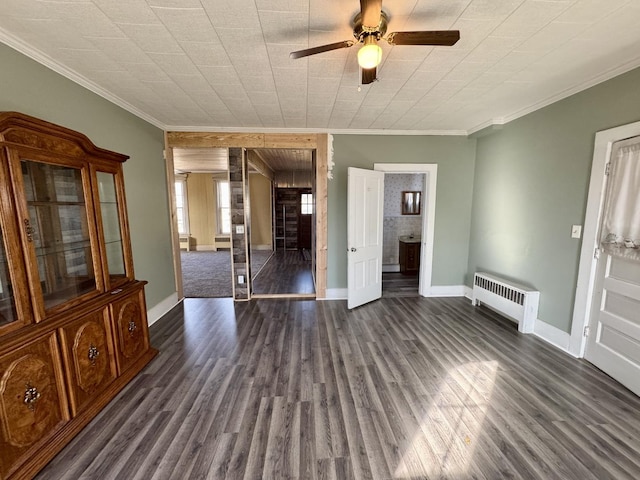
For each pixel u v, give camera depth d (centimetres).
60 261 199
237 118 364
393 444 173
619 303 231
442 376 241
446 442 175
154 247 370
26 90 200
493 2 154
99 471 156
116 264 243
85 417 188
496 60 217
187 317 374
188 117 361
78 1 153
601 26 175
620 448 170
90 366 197
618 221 228
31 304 159
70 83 239
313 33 186
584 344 264
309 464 160
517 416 196
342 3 156
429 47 198
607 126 237
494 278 371
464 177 432
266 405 207
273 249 933
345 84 263
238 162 418
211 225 949
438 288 454
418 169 426
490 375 243
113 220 239
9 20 169
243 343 302
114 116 295
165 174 405
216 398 215
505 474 153
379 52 165
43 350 164
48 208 186
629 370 221
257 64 226
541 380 235
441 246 445
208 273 623
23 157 155
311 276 590
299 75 245
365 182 396
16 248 152
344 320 360
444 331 327
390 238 627
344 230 434
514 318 331
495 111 337
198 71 238
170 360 268
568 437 178
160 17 168
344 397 216
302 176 946
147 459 163
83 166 198
